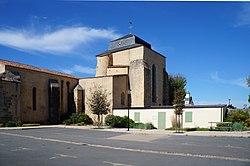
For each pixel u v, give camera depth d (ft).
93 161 33.12
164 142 54.80
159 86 145.69
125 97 124.57
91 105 104.32
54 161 32.81
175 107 85.20
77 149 43.60
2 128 83.35
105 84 119.14
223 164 31.89
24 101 104.94
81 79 129.59
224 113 91.97
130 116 108.37
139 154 39.04
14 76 99.09
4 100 94.17
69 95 127.13
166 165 31.12
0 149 42.04
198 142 54.75
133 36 148.36
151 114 102.73
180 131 82.12
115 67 133.69
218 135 68.13
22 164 30.71
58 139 58.08
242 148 45.88
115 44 156.04
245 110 103.55
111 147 46.62
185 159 35.12
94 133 74.64
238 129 82.28
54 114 116.06
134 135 69.77
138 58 131.23
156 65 143.02
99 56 143.64
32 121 107.86
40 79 113.60
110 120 102.58
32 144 48.80
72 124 111.65
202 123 90.58
